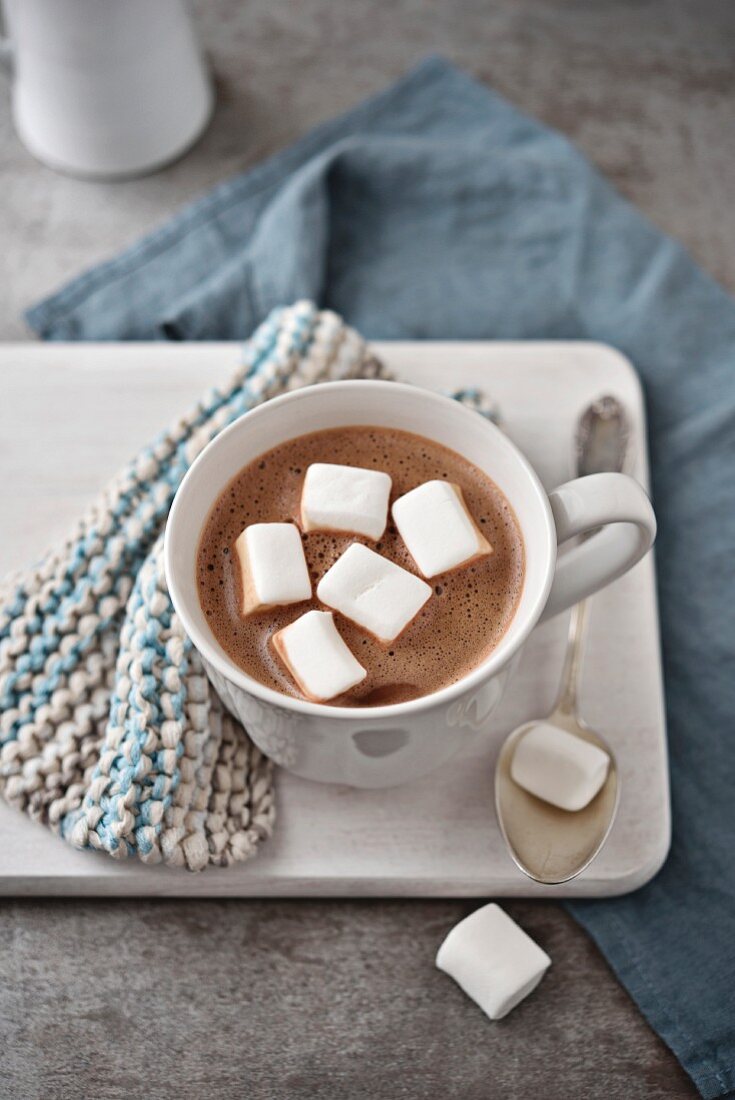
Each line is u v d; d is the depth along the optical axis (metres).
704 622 0.54
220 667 0.42
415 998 0.47
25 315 0.60
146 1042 0.46
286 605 0.44
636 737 0.49
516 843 0.47
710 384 0.58
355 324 0.60
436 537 0.45
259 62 0.69
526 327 0.60
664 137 0.67
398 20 0.70
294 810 0.48
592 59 0.69
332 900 0.48
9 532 0.52
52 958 0.47
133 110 0.63
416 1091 0.46
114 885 0.47
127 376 0.55
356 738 0.43
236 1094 0.46
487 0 0.70
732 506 0.56
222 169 0.66
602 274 0.61
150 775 0.46
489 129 0.65
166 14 0.61
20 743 0.47
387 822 0.48
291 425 0.47
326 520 0.45
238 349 0.56
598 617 0.51
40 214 0.65
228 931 0.48
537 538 0.44
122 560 0.49
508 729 0.49
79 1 0.58
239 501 0.46
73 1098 0.45
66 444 0.54
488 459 0.46
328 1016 0.47
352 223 0.63
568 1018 0.47
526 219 0.62
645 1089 0.46
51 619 0.49
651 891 0.49
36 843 0.47
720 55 0.69
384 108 0.66
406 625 0.44
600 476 0.44
